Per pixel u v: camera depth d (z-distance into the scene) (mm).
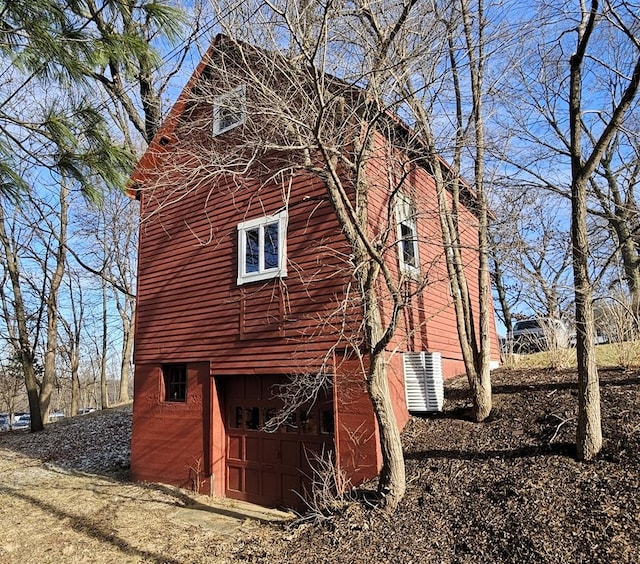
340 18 6273
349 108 6406
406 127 6949
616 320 8547
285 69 6277
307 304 8039
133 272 26078
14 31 3488
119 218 21328
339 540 5371
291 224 8500
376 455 6848
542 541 4480
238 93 6711
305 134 6031
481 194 6988
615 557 4066
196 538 6750
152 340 10789
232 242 9461
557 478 5336
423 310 9289
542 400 7191
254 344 8672
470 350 7531
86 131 3883
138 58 4074
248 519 7570
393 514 5578
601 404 6516
